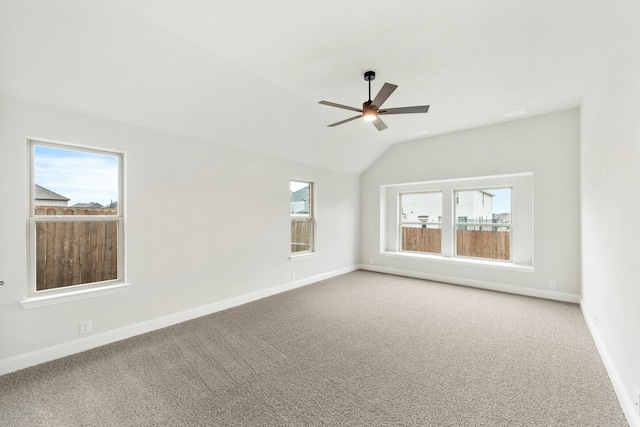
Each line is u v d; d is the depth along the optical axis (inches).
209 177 146.4
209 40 92.8
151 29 85.9
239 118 139.5
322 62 106.9
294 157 191.3
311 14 80.7
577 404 76.3
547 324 130.4
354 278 222.7
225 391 82.4
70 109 102.1
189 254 138.3
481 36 91.4
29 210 98.2
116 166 118.4
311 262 209.5
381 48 98.0
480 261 200.4
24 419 70.9
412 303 161.8
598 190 108.7
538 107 155.2
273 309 152.4
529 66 110.7
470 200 209.8
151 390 82.7
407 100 143.5
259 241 171.8
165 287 129.6
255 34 89.9
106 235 115.7
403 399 78.7
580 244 156.4
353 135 193.5
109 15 79.0
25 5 72.1
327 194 224.5
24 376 89.0
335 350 107.1
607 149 95.0
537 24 85.1
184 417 71.8
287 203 189.9
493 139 184.1
